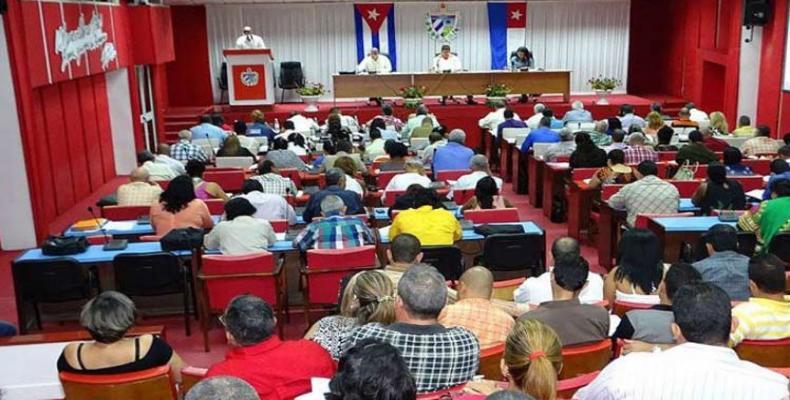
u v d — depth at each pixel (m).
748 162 9.34
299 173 9.73
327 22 18.92
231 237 6.12
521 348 2.62
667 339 3.62
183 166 10.49
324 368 3.24
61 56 10.41
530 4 19.14
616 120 12.34
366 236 6.21
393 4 18.88
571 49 19.48
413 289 3.21
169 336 6.42
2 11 8.80
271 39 18.92
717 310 2.59
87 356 3.52
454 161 10.12
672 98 18.81
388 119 14.70
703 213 7.43
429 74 17.19
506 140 12.96
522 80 17.28
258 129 13.35
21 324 6.00
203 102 18.83
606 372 2.59
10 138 9.34
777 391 2.44
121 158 14.12
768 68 14.22
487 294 4.01
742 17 14.75
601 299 4.95
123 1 13.65
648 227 6.76
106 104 13.68
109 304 3.51
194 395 2.04
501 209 6.95
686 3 18.34
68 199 11.55
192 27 18.55
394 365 2.09
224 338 6.36
